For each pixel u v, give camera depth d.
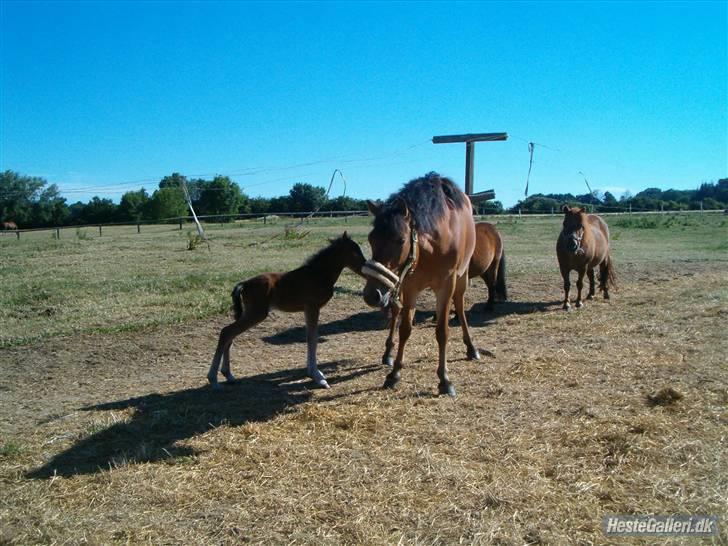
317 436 4.64
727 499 3.43
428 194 5.35
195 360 7.52
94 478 4.02
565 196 42.22
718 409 4.78
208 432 4.82
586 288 12.33
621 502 3.47
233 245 21.33
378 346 7.85
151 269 14.48
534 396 5.35
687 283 12.17
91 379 6.76
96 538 3.25
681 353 6.55
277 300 6.06
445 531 3.22
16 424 5.23
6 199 58.75
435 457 4.14
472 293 11.91
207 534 3.28
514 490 3.62
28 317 9.55
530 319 9.23
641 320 8.55
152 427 4.97
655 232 27.67
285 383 6.27
